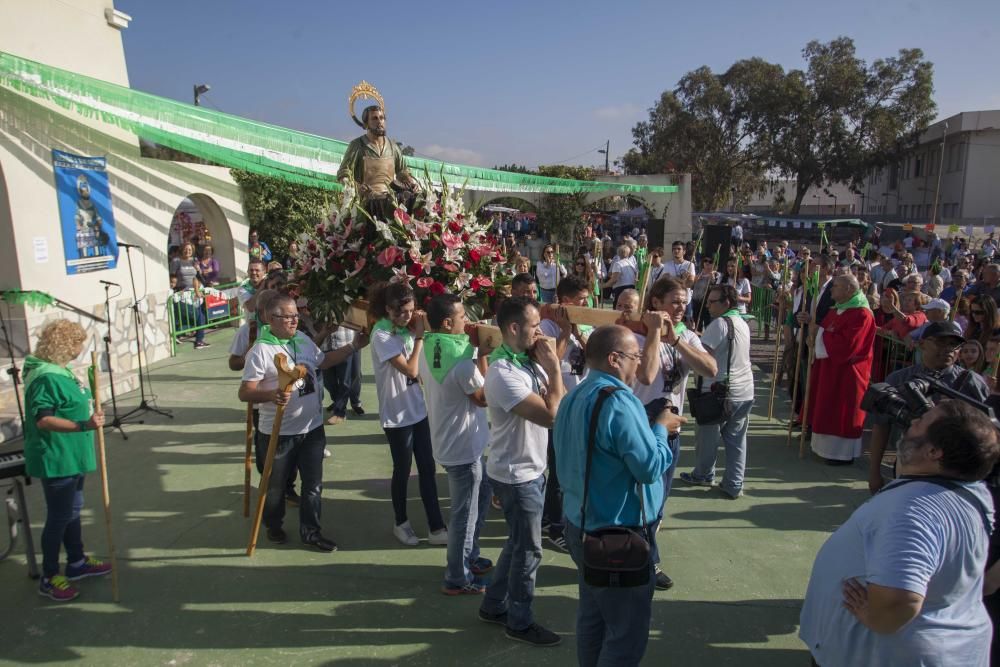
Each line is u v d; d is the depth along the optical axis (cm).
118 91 562
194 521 472
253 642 338
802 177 4162
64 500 366
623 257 1241
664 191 2223
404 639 341
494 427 324
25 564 414
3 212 660
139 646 334
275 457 421
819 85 4081
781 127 4103
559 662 324
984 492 207
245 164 713
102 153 796
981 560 203
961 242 2434
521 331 309
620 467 251
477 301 500
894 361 688
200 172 1046
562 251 2484
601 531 247
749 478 567
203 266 1147
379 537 452
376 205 506
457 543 369
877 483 359
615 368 262
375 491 528
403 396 423
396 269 467
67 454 361
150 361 923
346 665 321
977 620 208
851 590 212
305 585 391
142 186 893
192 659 325
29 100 625
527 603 330
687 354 378
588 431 250
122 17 825
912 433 215
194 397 782
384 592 384
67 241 737
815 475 576
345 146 811
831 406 588
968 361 450
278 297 416
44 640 338
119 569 407
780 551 441
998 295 774
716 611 372
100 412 365
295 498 500
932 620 202
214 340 1108
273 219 1326
